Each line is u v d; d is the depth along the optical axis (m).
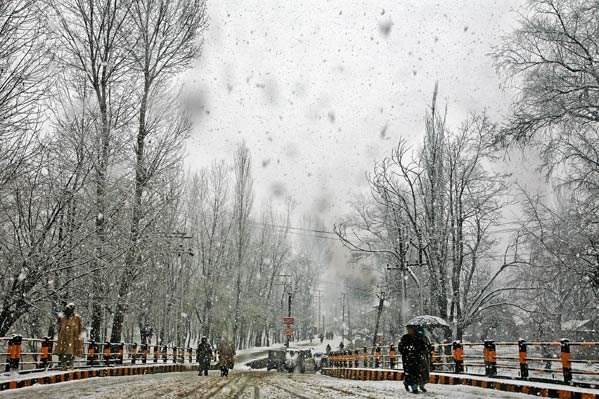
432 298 35.44
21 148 16.08
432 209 35.75
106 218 20.66
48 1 18.22
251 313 61.19
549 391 11.41
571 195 22.34
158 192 24.72
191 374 25.19
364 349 28.25
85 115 21.03
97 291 22.31
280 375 26.81
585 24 21.47
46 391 11.77
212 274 50.50
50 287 18.31
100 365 19.06
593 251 22.14
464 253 36.47
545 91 21.73
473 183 35.81
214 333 53.94
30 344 20.98
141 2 25.86
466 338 51.91
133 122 23.88
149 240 23.88
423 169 37.12
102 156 21.28
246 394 12.10
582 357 28.83
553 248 23.55
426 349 12.86
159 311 42.38
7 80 15.15
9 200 17.17
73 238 18.50
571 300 26.14
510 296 36.34
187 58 26.59
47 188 18.14
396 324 44.53
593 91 21.25
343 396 11.64
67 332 16.05
